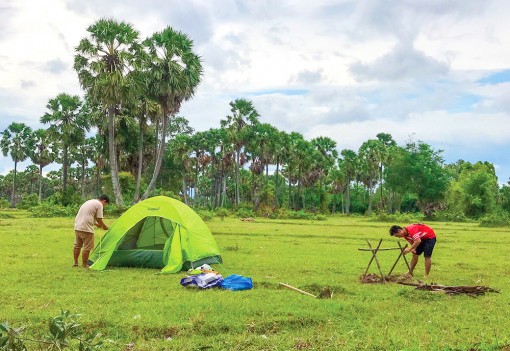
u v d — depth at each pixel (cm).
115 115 4978
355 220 5934
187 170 7762
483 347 656
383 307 890
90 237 1352
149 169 7262
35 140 8819
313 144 8594
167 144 7806
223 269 1358
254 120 6806
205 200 10556
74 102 5697
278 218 5800
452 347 661
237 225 3797
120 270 1342
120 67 4044
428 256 1274
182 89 4212
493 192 7594
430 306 907
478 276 1331
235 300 920
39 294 973
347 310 861
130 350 642
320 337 695
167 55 4238
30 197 7056
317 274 1314
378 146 8638
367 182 9862
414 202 9594
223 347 654
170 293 1001
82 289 1037
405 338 695
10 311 812
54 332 455
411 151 7800
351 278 1244
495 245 2456
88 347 468
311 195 9644
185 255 1357
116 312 820
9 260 1477
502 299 977
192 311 825
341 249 2045
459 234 3369
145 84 4169
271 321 768
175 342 669
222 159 7888
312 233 3006
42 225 3170
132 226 1408
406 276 1242
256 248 2003
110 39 3991
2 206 7656
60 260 1502
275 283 1117
